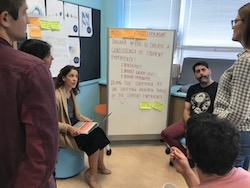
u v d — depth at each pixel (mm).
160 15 3191
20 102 712
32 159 728
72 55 2688
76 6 2633
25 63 709
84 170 2303
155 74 2613
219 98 1294
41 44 1312
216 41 2939
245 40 1161
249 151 1268
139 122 2764
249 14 1114
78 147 2000
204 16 2924
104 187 2023
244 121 1203
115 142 2902
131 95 2658
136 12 3352
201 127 739
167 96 2689
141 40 2498
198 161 734
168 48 2545
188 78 2965
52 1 2295
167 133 2359
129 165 2389
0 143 755
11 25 723
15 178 771
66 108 2000
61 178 2146
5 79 701
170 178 2176
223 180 703
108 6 3121
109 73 2557
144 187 2041
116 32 2445
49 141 740
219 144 695
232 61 2793
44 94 722
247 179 704
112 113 2688
